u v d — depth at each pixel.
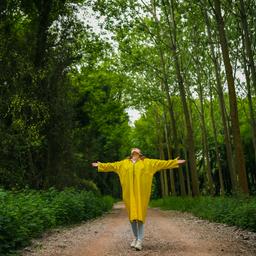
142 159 9.70
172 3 28.81
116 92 42.06
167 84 34.81
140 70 34.41
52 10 26.91
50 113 24.69
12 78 23.31
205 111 48.16
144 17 31.86
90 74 39.25
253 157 58.09
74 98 29.30
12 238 9.89
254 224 12.80
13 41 24.84
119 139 52.97
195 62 31.77
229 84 19.67
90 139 41.72
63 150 26.27
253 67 20.66
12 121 23.05
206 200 22.59
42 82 24.39
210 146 60.12
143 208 9.37
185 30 30.14
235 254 8.19
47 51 25.83
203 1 24.67
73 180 27.83
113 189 66.62
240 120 52.56
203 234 12.21
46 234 13.28
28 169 23.84
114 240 11.30
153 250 8.98
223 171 62.56
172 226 15.85
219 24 20.28
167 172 55.28
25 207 12.84
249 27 24.22
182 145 48.44
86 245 10.40
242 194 17.73
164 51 34.53
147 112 49.41
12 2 25.61
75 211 19.00
